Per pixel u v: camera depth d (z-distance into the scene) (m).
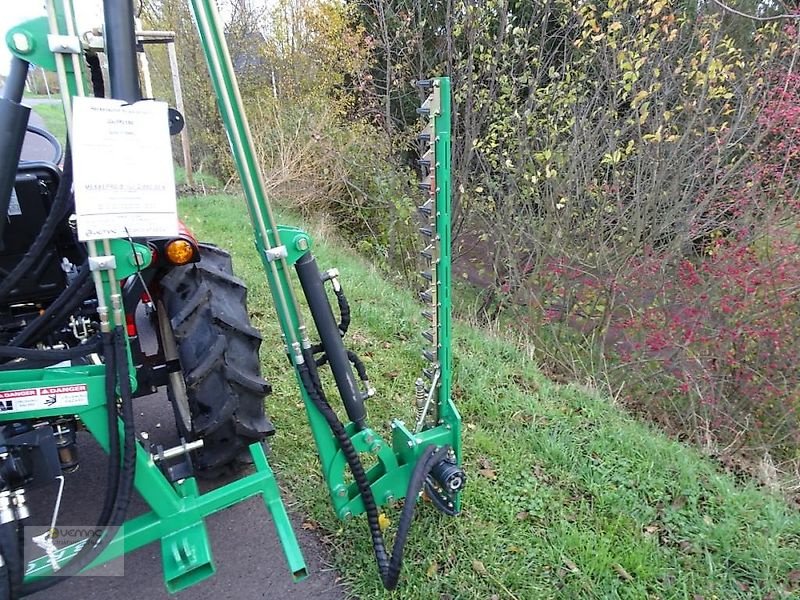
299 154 8.76
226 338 2.14
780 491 2.90
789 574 2.14
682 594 2.03
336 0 9.42
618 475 2.66
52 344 2.00
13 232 1.79
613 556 2.17
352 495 1.90
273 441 2.73
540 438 2.90
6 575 1.32
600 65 5.99
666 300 5.57
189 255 1.92
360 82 8.61
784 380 4.63
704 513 2.46
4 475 1.50
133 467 1.42
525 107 6.40
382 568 1.76
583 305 6.11
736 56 5.23
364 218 8.64
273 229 1.55
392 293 5.21
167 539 1.55
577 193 6.01
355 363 1.83
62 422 1.73
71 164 1.37
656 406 5.01
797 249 4.68
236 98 1.40
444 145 1.70
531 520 2.34
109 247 1.31
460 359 3.67
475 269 7.84
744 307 4.84
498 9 6.16
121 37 1.25
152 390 2.45
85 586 2.00
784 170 5.07
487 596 1.96
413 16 7.10
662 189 5.83
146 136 1.28
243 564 2.08
